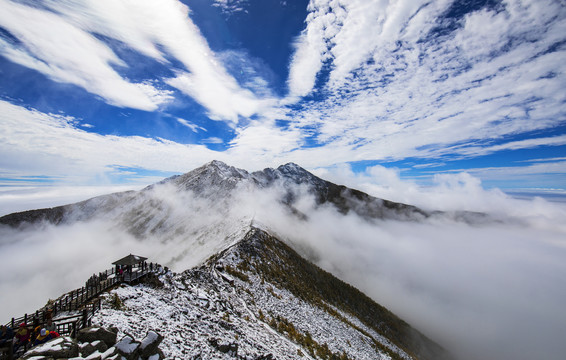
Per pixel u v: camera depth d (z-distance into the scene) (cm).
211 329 2086
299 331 3416
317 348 3156
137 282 2539
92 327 1162
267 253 6619
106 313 1658
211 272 4403
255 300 3859
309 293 5688
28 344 1295
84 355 1011
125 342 1121
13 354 1215
